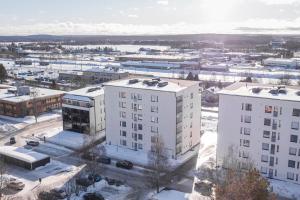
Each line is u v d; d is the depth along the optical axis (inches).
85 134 4375.0
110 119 4131.4
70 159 3789.4
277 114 3154.5
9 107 5477.4
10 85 7637.8
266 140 3248.0
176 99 3631.9
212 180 3019.2
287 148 3164.4
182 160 3703.3
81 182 3147.1
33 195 2960.1
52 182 3211.1
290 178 3201.3
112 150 4015.8
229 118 3376.0
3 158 3686.0
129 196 2952.8
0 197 2827.3
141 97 3841.0
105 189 3085.6
